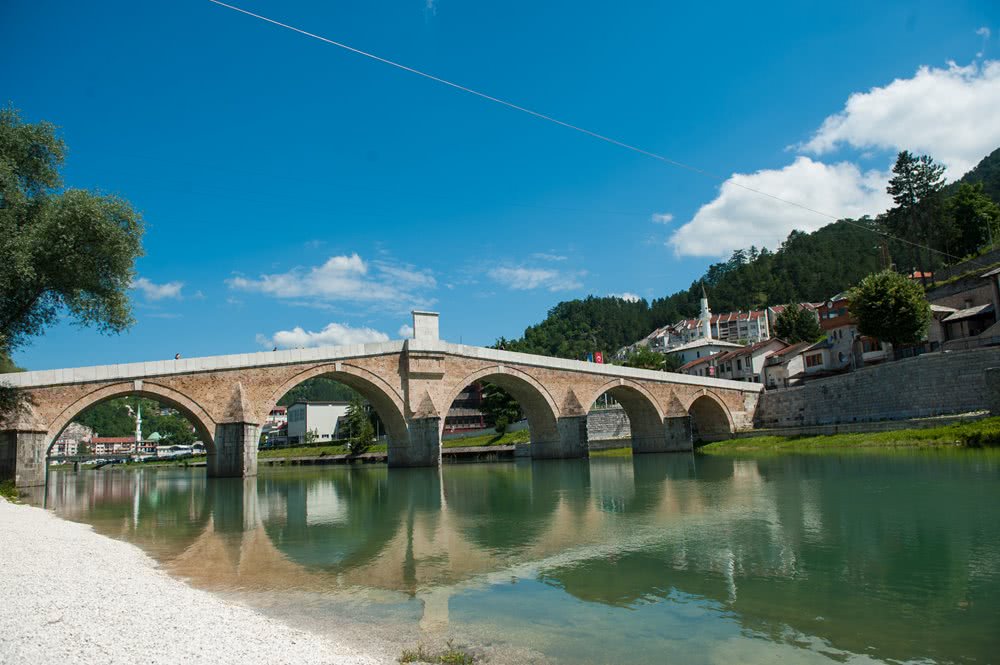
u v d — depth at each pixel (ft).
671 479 107.55
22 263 86.22
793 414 199.82
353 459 284.20
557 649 28.45
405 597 37.70
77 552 47.24
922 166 246.06
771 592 36.91
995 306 176.55
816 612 33.30
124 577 38.86
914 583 37.86
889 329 172.35
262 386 130.82
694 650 28.22
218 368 126.31
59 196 96.07
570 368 176.45
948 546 46.50
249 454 127.03
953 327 187.21
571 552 49.62
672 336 549.54
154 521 75.56
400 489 112.57
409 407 146.51
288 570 45.80
